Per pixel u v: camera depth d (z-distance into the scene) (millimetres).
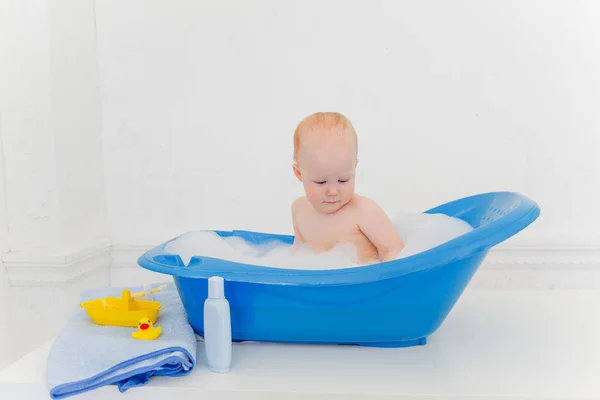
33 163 1388
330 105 1516
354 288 784
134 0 1540
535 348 869
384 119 1505
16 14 1344
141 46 1551
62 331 854
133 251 1598
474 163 1497
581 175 1468
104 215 1609
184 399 717
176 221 1592
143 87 1562
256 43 1518
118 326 873
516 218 784
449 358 826
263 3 1503
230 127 1550
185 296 853
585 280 1469
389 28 1479
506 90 1468
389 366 796
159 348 754
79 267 1443
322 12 1492
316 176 942
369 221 972
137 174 1590
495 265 1482
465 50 1468
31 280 1391
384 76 1493
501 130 1480
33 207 1402
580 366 790
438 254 755
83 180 1506
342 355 844
